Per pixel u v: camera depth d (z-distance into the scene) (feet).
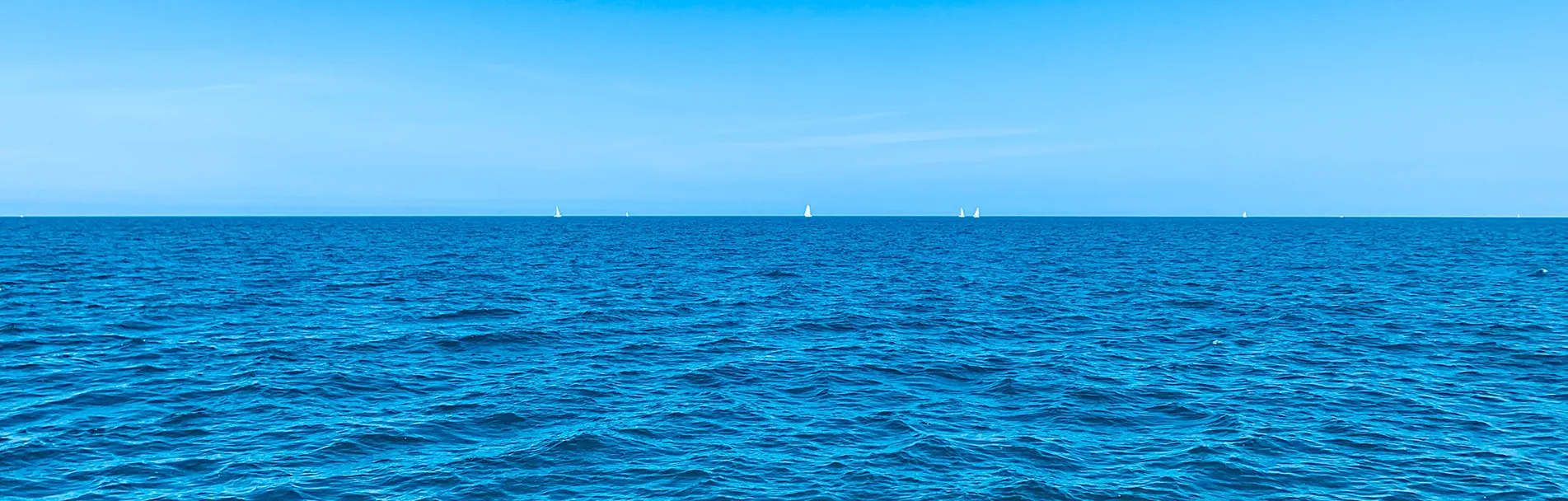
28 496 68.80
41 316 156.76
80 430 85.30
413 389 104.06
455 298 195.62
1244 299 198.39
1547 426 89.35
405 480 73.92
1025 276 264.11
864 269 295.28
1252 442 83.82
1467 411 94.79
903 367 118.52
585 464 77.92
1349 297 201.87
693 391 104.27
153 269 267.39
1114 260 346.13
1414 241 547.08
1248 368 117.60
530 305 183.42
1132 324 159.94
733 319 164.35
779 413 94.68
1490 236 629.92
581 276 258.57
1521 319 161.99
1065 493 72.08
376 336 139.44
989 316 169.99
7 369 111.14
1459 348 131.75
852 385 107.76
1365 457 80.02
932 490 72.59
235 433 85.20
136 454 78.89
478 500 69.97
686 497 70.90
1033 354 128.36
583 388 104.73
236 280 233.55
